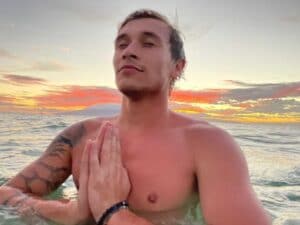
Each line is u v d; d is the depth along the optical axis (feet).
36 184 2.10
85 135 2.16
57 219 1.80
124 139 1.97
